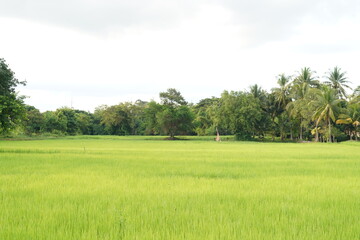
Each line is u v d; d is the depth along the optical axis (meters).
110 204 7.45
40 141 57.22
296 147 40.34
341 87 68.12
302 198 8.27
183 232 5.40
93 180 11.06
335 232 5.43
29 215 6.50
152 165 16.22
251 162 18.12
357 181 11.34
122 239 5.14
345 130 70.50
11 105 27.03
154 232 5.45
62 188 9.42
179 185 10.08
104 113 99.00
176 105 90.88
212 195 8.58
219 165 16.48
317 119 65.25
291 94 69.19
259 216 6.57
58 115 90.56
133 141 64.38
